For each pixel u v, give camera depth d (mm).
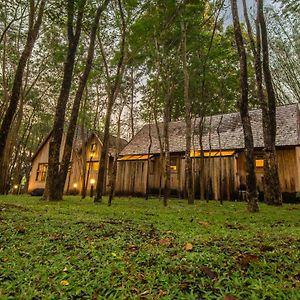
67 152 12281
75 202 11586
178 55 17000
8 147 23578
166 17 14508
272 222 6891
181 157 20406
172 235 4754
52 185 11805
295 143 16297
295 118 18344
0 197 16266
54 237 4395
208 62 17312
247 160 9352
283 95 24406
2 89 23000
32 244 3990
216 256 3299
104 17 13453
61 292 2412
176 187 20000
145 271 2896
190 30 16016
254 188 9297
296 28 18328
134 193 21438
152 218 7133
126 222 6254
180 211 9258
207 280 2617
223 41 16625
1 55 21516
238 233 5027
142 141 24609
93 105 23266
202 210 9805
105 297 2340
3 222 5586
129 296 2332
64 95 12094
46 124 36031
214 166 18578
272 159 12086
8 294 2357
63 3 9266
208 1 15633
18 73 8703
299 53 19891
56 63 20016
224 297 2238
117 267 2996
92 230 5047
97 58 17844
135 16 13938
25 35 18594
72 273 2834
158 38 15625
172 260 3225
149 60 17672
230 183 17656
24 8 13953
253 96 24078
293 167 16328
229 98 20484
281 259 3236
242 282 2551
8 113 8422
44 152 28734
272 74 22828
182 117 27344
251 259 3143
